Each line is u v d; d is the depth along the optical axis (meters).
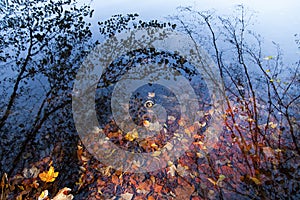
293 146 2.61
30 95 3.76
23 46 4.15
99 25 4.91
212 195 2.40
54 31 4.26
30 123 3.38
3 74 3.93
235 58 4.29
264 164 2.52
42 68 3.98
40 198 1.87
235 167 2.65
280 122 3.03
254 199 2.26
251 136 2.94
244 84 3.80
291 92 3.44
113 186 2.66
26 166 2.86
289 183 2.28
